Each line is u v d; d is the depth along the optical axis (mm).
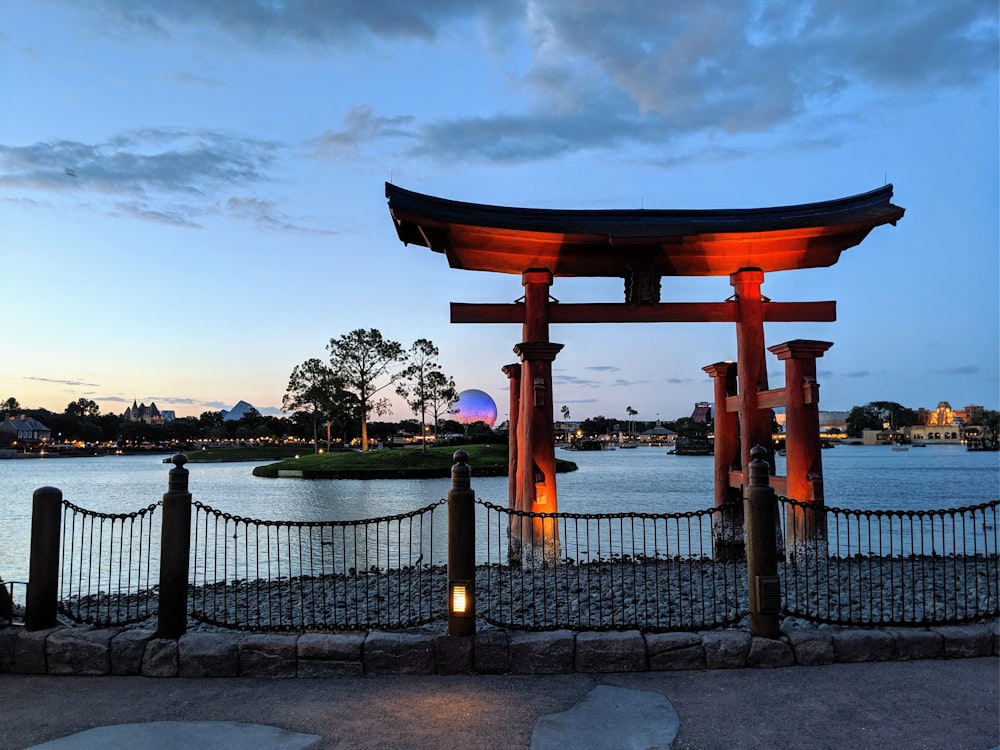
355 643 6465
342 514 34781
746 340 12727
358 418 99125
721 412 13656
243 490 53000
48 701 5812
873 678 6184
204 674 6441
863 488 52531
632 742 4902
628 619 8125
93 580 15102
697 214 13266
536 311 12516
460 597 6566
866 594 9531
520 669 6441
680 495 45281
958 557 12766
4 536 25562
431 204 12070
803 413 11469
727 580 10609
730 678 6238
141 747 4844
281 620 8453
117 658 6504
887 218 12227
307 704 5703
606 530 24047
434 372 87438
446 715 5430
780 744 4855
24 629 6801
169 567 6703
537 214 12781
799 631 6777
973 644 6766
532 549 11508
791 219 13008
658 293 12797
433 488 53469
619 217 13047
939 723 5191
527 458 11703
